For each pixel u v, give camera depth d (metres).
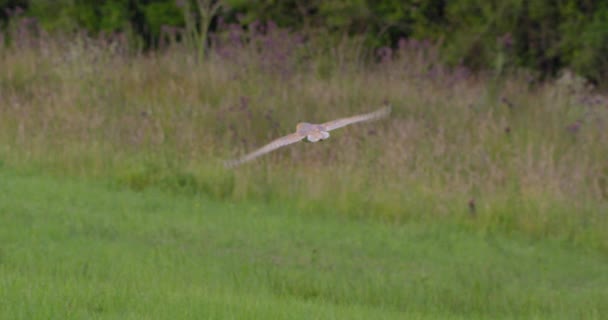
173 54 79.94
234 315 34.53
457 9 96.94
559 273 49.47
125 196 56.97
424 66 78.81
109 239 47.75
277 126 65.12
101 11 101.50
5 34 101.12
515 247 53.34
